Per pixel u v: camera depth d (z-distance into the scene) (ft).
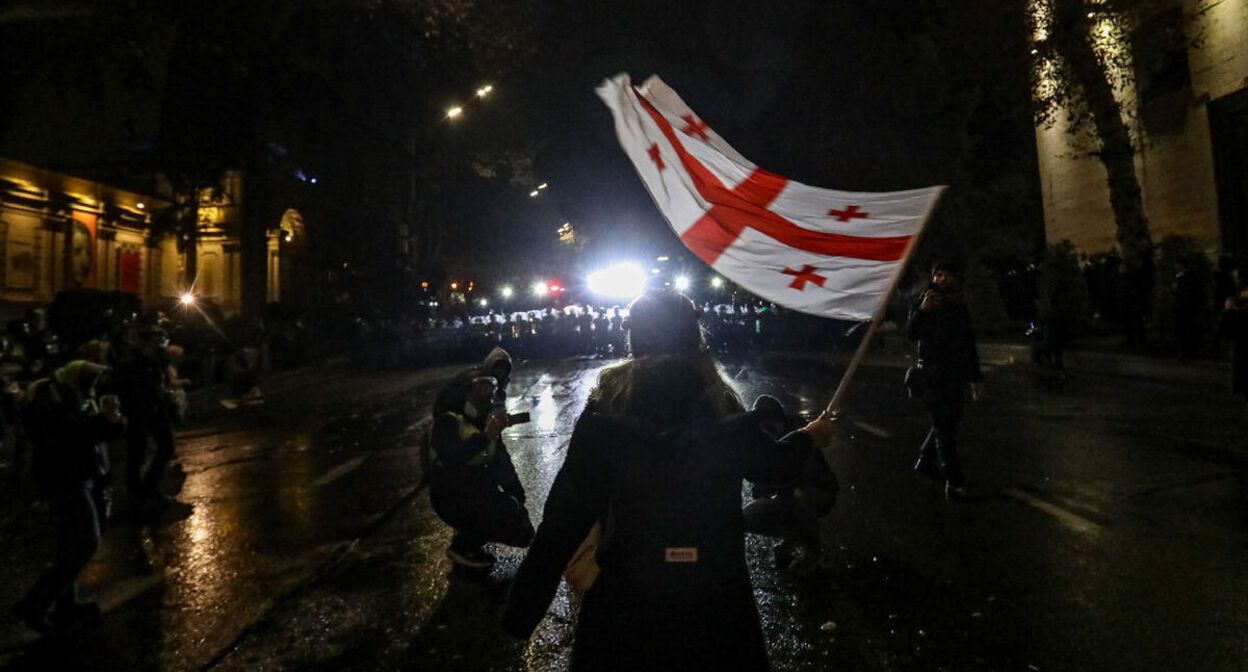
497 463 18.88
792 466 8.07
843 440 34.65
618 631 7.37
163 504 27.04
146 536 23.52
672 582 7.39
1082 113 69.97
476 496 17.99
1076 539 19.63
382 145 117.39
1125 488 24.57
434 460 18.39
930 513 22.53
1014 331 86.79
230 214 122.83
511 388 64.59
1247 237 66.95
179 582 19.13
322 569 19.67
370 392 67.97
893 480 26.78
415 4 54.34
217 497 28.68
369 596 17.66
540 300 182.91
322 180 127.24
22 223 90.58
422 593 17.72
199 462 36.73
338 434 43.70
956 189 90.48
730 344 110.22
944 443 23.79
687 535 7.53
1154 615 14.89
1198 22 69.62
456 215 157.17
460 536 18.57
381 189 125.70
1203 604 15.29
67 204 95.50
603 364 90.89
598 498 7.77
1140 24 74.08
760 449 7.95
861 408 44.29
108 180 99.66
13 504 30.17
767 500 17.78
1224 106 67.67
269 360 88.33
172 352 28.53
